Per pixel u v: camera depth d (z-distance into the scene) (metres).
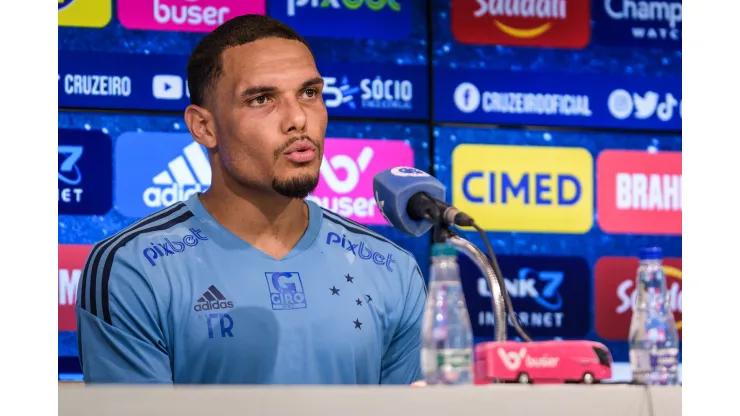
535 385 1.95
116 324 2.93
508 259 5.15
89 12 4.80
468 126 5.16
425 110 5.11
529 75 5.25
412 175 2.54
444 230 2.44
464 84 5.17
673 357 2.58
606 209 5.29
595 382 2.28
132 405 1.78
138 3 4.85
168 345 2.97
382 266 3.29
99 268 2.99
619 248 5.29
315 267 3.15
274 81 3.03
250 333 2.98
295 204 3.19
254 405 1.81
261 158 3.02
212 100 3.12
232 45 3.10
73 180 4.72
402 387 1.87
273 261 3.11
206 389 1.81
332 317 3.08
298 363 3.01
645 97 5.38
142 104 4.83
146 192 4.80
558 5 5.31
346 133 5.00
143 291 2.95
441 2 5.18
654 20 5.42
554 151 5.25
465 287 5.11
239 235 3.12
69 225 4.71
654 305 2.63
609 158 5.31
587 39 5.34
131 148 4.80
